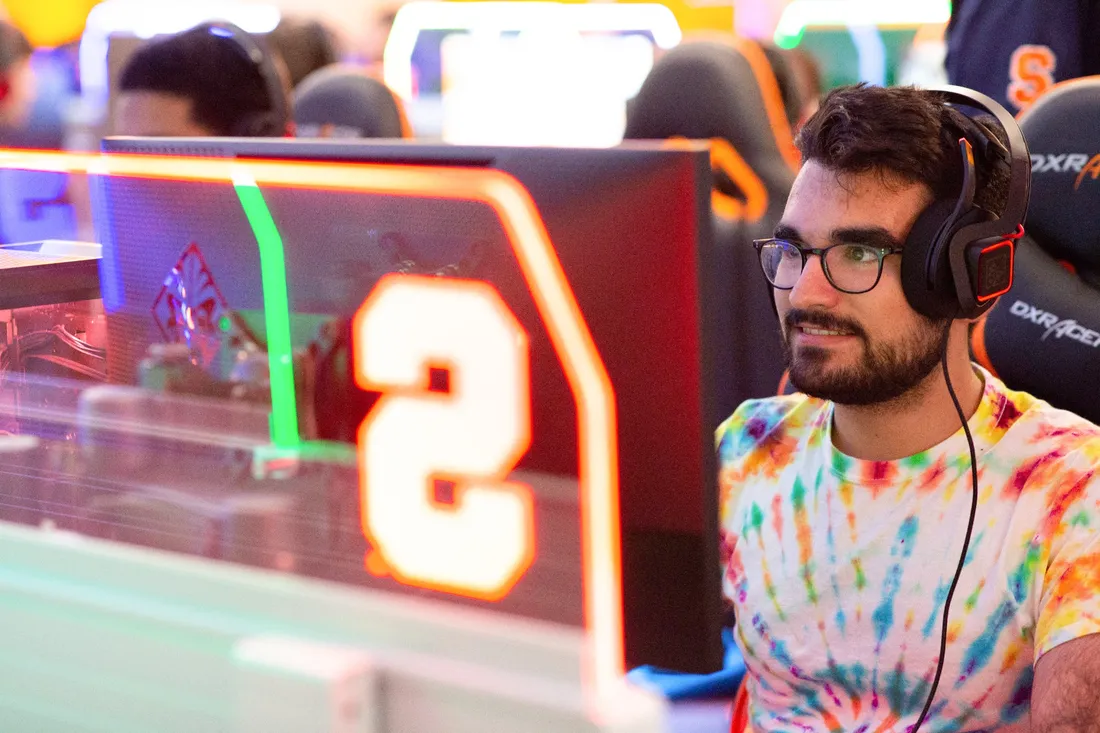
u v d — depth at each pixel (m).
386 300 0.92
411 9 6.69
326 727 0.75
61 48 5.11
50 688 0.89
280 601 0.82
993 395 1.37
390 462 0.90
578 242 0.87
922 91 1.30
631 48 6.48
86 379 1.31
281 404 0.96
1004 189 1.28
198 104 2.04
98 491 1.03
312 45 4.75
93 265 1.35
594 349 0.88
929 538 1.35
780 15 6.45
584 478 0.83
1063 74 2.46
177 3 5.97
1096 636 1.23
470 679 0.76
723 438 1.54
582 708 0.72
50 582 0.89
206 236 1.04
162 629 0.84
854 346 1.28
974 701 1.33
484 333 0.87
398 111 3.22
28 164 1.18
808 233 1.29
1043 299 1.64
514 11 6.57
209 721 0.82
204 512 0.96
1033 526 1.31
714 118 2.22
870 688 1.38
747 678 1.53
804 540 1.42
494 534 0.85
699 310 0.84
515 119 6.61
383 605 0.79
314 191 0.97
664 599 0.90
